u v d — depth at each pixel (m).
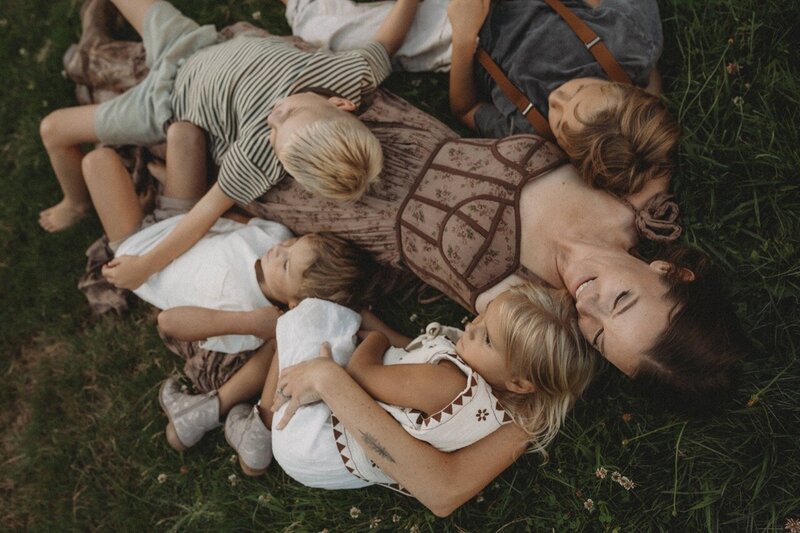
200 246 1.98
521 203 1.68
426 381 1.63
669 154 1.62
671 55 1.94
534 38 1.82
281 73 1.83
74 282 2.26
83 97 2.29
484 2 1.84
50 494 2.15
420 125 1.86
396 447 1.62
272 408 1.83
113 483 2.13
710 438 1.76
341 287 1.89
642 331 1.46
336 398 1.67
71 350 2.23
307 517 1.97
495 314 1.61
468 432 1.64
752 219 1.81
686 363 1.48
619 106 1.60
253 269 1.94
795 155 1.74
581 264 1.57
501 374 1.63
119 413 2.16
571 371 1.62
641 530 1.78
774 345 1.76
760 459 1.72
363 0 2.20
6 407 2.24
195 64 1.97
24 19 2.38
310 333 1.83
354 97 1.86
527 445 1.81
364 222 1.85
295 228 1.99
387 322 2.11
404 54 2.09
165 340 2.10
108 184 1.99
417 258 1.80
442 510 1.65
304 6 2.14
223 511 2.03
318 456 1.76
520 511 1.89
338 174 1.66
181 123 1.97
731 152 1.82
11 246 2.30
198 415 2.00
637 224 1.67
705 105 1.88
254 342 2.01
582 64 1.79
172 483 2.09
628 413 1.85
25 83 2.36
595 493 1.82
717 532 1.72
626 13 1.76
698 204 1.86
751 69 1.85
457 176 1.75
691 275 1.54
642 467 1.82
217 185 1.90
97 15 2.20
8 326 2.26
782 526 1.70
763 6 1.82
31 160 2.32
